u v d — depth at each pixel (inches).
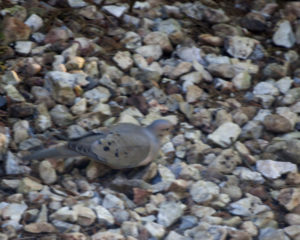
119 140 377.4
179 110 471.8
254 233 360.8
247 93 505.4
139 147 379.6
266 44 568.7
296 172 418.0
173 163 421.1
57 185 382.9
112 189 385.4
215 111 470.3
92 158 374.9
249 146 444.1
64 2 550.9
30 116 435.5
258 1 618.2
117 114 453.1
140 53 519.5
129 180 385.7
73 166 400.8
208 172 406.9
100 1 564.1
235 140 443.8
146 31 542.9
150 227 350.9
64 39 507.5
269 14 609.0
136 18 557.3
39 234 340.5
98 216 354.6
